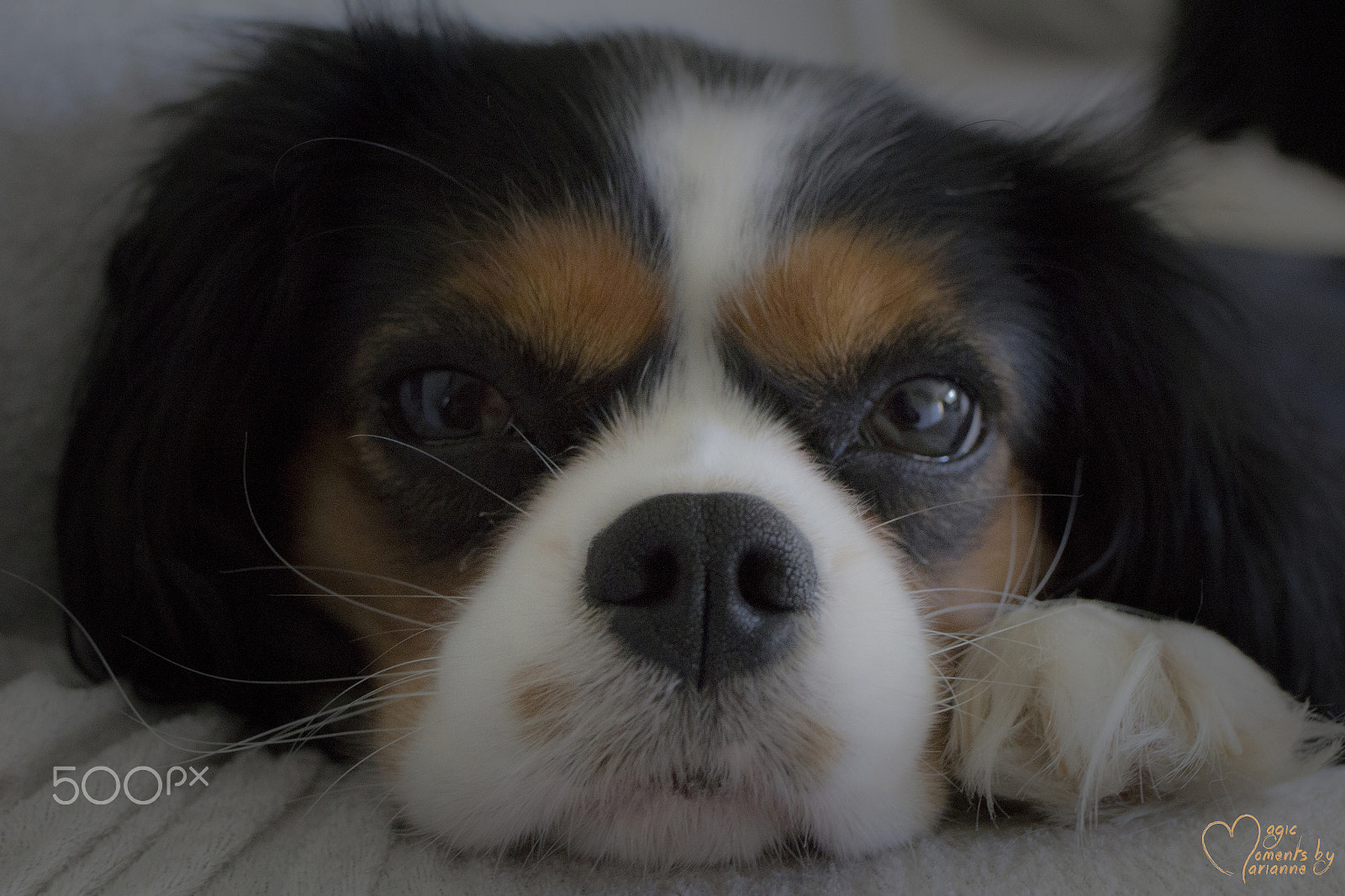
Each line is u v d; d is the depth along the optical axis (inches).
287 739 11.4
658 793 10.3
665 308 11.1
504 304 11.1
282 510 12.2
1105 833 10.6
